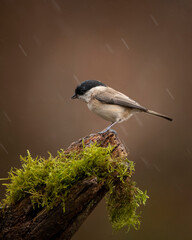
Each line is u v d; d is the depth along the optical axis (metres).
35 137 12.33
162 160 12.76
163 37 14.09
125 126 12.90
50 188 3.93
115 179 4.20
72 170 3.94
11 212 3.99
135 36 13.99
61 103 12.75
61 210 3.92
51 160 4.21
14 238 3.94
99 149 4.11
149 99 13.41
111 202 4.57
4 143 12.06
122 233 10.98
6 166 11.81
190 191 12.26
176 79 13.73
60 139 12.40
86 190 3.91
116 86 13.33
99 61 13.52
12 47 12.97
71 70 13.20
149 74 13.54
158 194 12.29
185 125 13.14
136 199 4.57
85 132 12.54
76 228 4.07
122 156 4.41
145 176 12.55
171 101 13.41
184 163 12.73
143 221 11.68
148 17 14.16
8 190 4.10
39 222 3.94
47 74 13.03
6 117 12.31
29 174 4.09
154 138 13.05
